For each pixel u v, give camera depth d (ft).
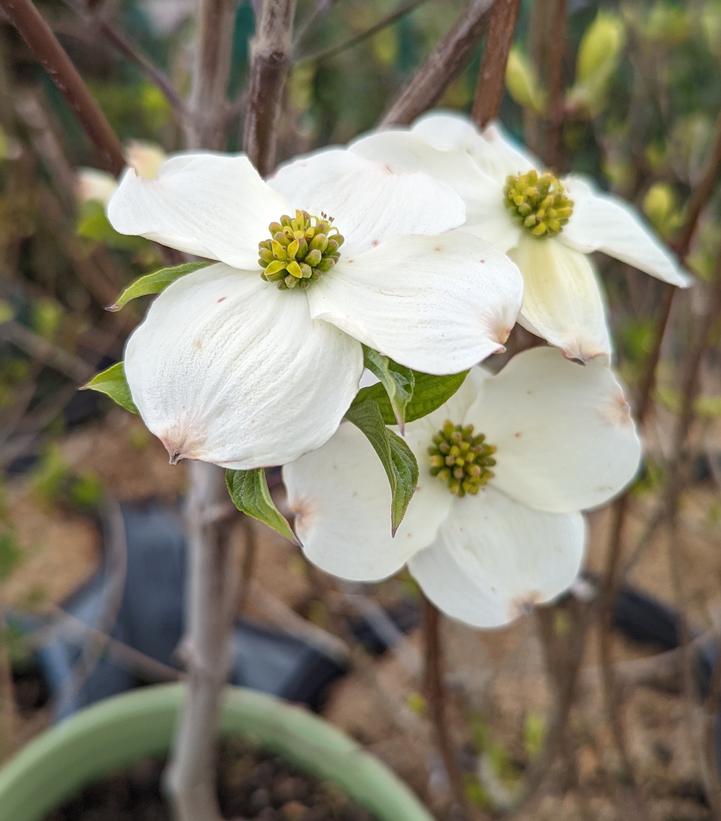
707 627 1.80
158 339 0.71
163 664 2.23
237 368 0.69
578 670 1.28
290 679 2.10
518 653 1.94
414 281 0.72
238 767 1.79
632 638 2.17
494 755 1.66
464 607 0.84
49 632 2.17
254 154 0.88
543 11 1.18
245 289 0.73
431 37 2.50
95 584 2.40
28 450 2.85
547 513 0.85
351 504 0.79
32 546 2.28
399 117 0.95
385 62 2.18
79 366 2.52
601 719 1.85
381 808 1.59
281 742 1.71
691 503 2.24
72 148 2.96
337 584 1.85
